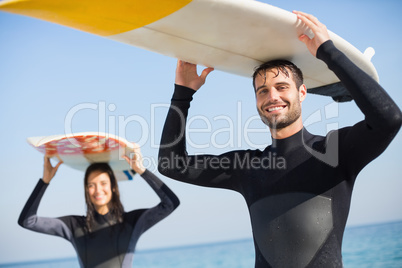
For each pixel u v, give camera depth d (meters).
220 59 3.05
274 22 2.59
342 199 2.60
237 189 2.98
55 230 4.68
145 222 4.73
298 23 2.63
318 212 2.55
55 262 25.62
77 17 2.41
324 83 3.37
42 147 4.43
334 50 2.52
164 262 21.72
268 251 2.61
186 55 3.00
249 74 3.31
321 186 2.59
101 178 4.74
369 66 3.15
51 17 2.35
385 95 2.33
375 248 14.99
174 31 2.66
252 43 2.80
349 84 2.40
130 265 4.60
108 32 2.65
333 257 2.50
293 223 2.56
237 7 2.46
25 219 4.58
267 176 2.75
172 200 4.75
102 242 4.57
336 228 2.55
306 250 2.51
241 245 24.98
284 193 2.64
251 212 2.78
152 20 2.52
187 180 3.13
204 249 24.77
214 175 3.05
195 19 2.53
